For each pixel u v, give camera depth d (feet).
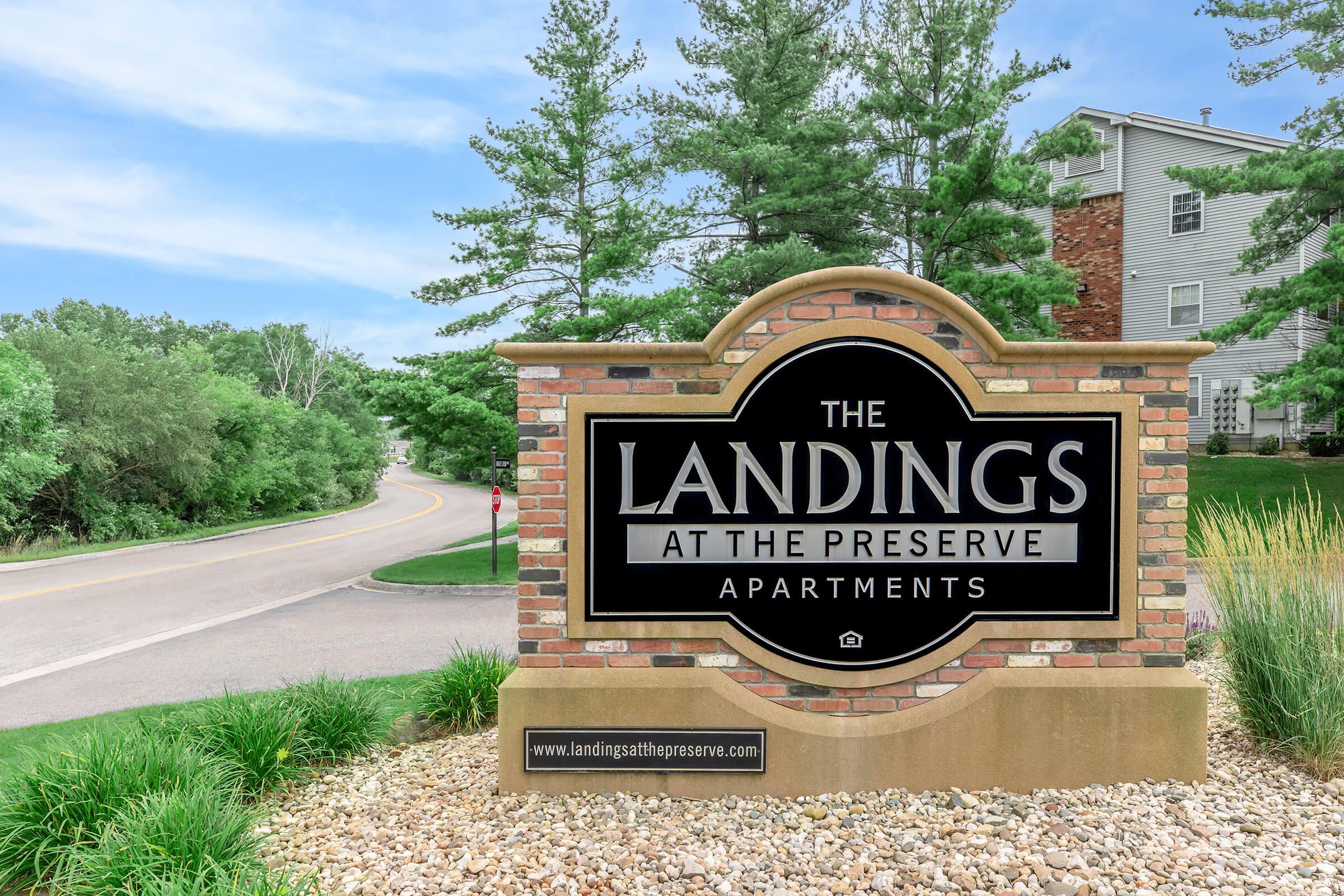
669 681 15.44
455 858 12.71
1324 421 77.56
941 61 62.39
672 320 54.13
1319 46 58.44
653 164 58.59
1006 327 55.01
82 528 83.66
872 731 15.31
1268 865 12.06
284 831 13.79
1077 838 13.01
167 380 96.27
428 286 54.90
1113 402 15.51
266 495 121.39
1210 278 77.61
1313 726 15.51
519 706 15.35
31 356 85.87
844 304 15.62
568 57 55.31
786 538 15.57
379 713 18.84
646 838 13.42
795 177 66.28
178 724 16.44
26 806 12.71
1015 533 15.55
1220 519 18.38
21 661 29.12
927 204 61.82
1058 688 15.35
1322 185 55.62
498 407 55.21
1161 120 80.02
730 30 70.95
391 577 47.75
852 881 11.83
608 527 15.52
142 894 10.25
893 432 15.56
